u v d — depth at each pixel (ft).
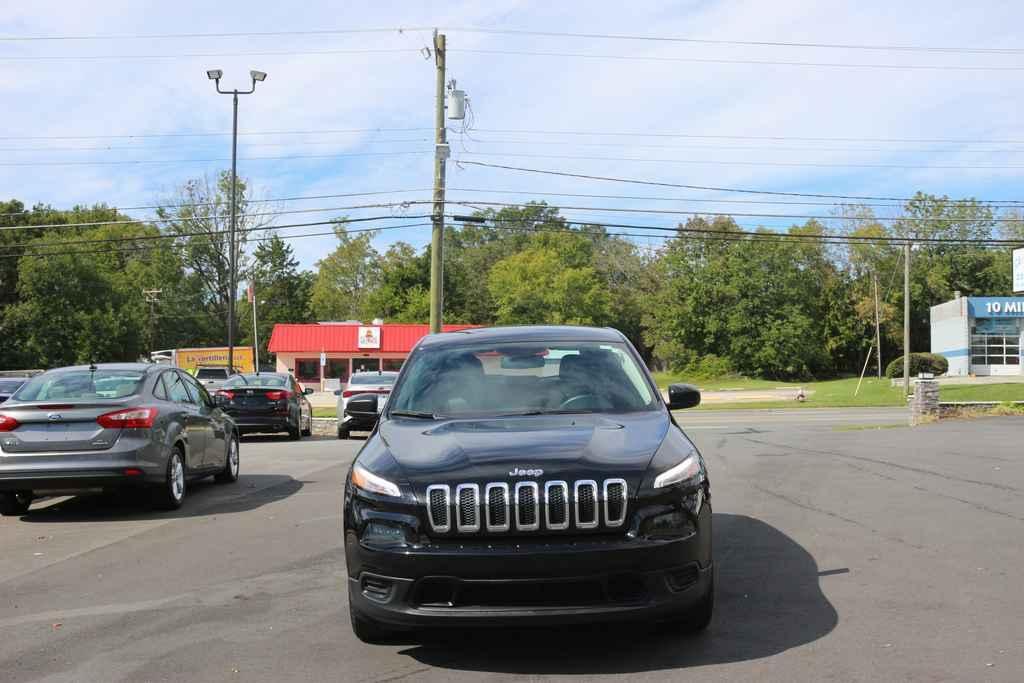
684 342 269.64
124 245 274.57
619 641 16.81
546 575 14.87
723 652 15.96
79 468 31.58
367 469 16.61
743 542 24.98
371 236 357.00
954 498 31.14
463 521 15.30
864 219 279.69
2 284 227.61
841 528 26.53
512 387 20.02
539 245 308.60
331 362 229.86
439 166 96.32
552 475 15.39
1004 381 163.53
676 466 16.19
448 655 16.37
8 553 27.07
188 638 17.74
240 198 254.88
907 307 142.00
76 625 18.90
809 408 124.98
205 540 27.99
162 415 33.86
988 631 16.71
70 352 216.74
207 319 281.54
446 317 314.55
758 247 261.44
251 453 59.21
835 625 17.34
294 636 17.71
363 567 15.84
